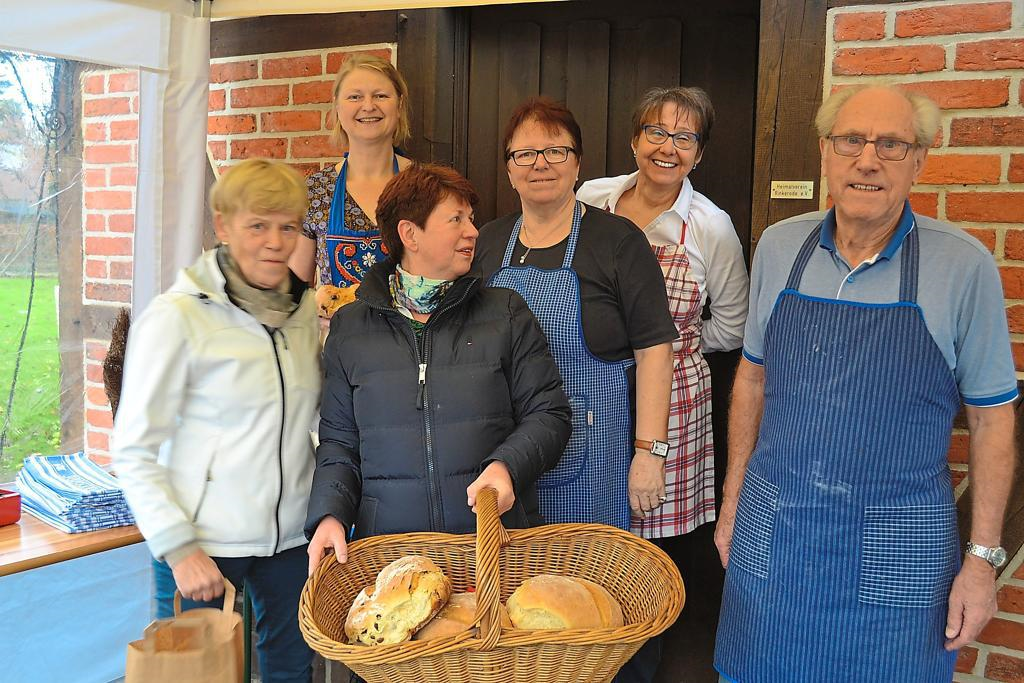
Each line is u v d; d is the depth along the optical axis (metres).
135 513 1.95
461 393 1.96
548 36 3.13
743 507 2.10
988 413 1.89
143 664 1.82
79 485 2.63
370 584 1.86
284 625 2.21
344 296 2.78
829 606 1.93
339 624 1.78
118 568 3.24
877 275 1.90
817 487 1.93
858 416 1.89
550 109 2.24
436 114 3.15
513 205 3.23
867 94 1.85
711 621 2.97
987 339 1.85
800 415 1.95
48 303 2.95
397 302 2.04
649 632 1.54
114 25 2.92
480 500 1.61
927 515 1.88
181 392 2.00
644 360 2.31
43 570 3.07
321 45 3.27
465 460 1.95
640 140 2.55
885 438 1.88
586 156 3.11
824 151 1.94
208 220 3.54
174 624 1.89
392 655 1.47
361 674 1.64
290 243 2.02
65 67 2.89
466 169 3.28
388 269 2.08
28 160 2.87
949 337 1.85
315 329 2.18
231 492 2.04
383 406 1.98
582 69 3.09
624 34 3.02
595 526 1.90
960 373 1.89
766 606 2.01
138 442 1.95
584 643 1.50
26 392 2.93
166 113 3.09
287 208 1.97
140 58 3.01
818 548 1.93
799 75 2.55
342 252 2.81
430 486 1.95
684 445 2.58
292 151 3.35
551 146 2.22
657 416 2.31
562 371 2.28
